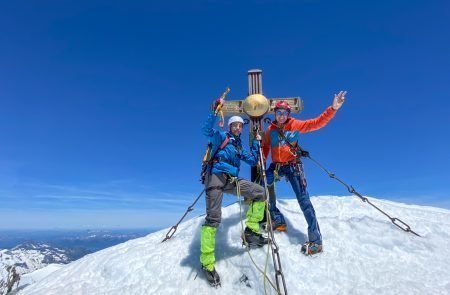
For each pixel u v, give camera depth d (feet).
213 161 10.87
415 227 13.00
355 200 15.25
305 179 11.86
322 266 10.65
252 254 11.19
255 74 14.73
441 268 10.56
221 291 10.25
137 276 11.19
